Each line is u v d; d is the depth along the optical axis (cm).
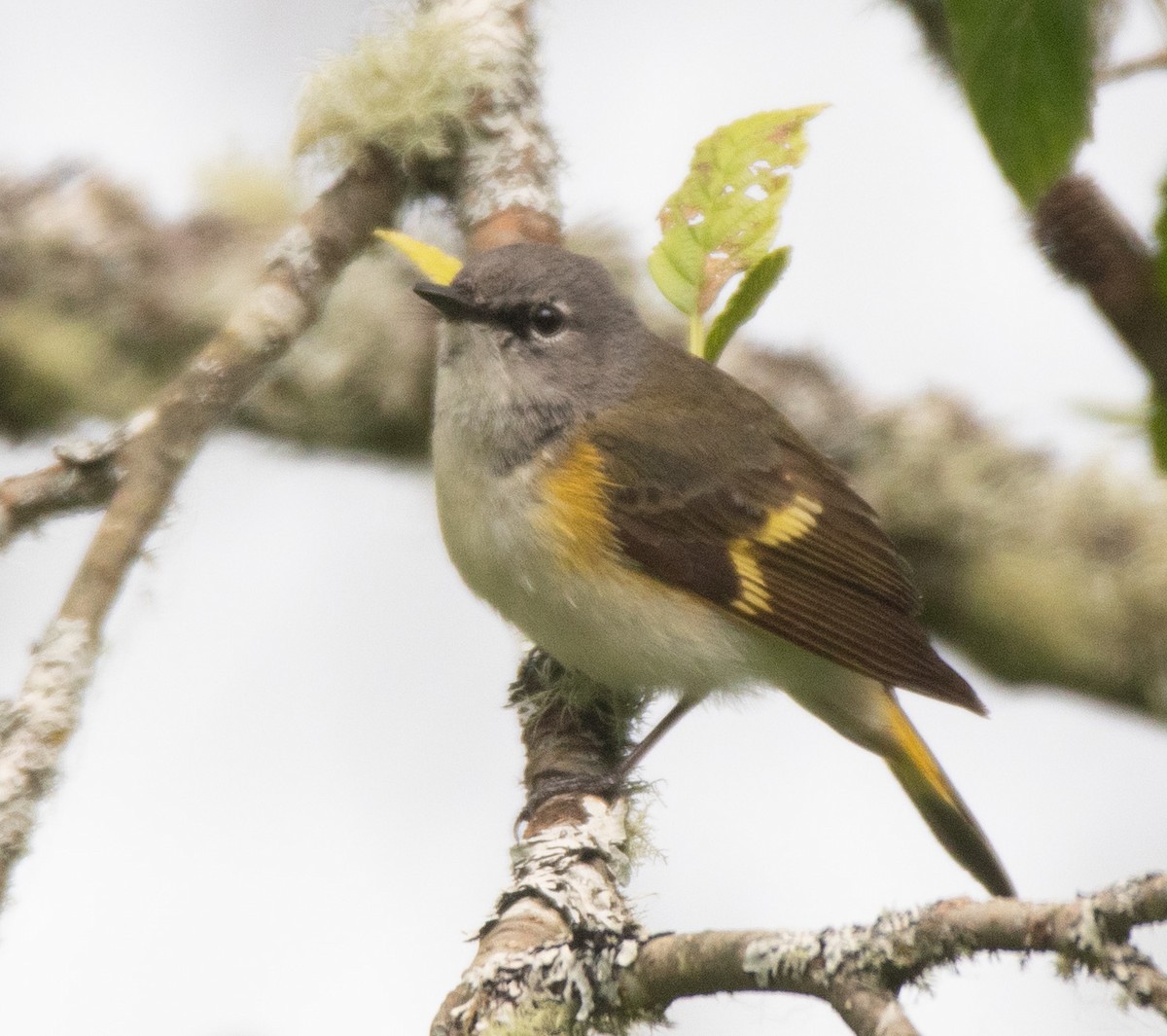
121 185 1248
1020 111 590
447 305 886
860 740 955
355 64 896
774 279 889
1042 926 479
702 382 957
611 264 1238
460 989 624
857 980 516
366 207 855
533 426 894
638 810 796
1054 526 1178
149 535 645
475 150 952
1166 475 778
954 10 588
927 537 1184
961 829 934
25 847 566
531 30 991
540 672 895
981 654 1208
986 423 1215
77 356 1209
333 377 1185
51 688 591
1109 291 751
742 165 889
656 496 902
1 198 1223
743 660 921
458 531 902
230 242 1232
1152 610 1159
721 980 558
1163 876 461
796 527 931
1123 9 765
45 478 670
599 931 612
